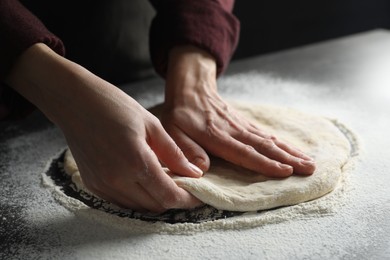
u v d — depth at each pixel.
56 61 0.74
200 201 0.75
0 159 0.94
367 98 1.12
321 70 1.29
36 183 0.86
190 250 0.68
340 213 0.74
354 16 2.00
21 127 1.08
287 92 1.18
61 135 1.03
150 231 0.71
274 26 1.89
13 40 0.76
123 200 0.72
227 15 1.08
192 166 0.77
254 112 1.03
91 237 0.71
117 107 0.69
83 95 0.70
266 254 0.66
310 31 1.95
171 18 1.05
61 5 1.21
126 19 1.29
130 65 1.34
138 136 0.68
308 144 0.90
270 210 0.75
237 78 1.28
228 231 0.71
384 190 0.79
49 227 0.74
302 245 0.67
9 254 0.68
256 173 0.82
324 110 1.08
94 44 1.27
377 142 0.94
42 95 0.74
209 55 1.05
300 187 0.76
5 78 0.79
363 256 0.65
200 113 0.90
